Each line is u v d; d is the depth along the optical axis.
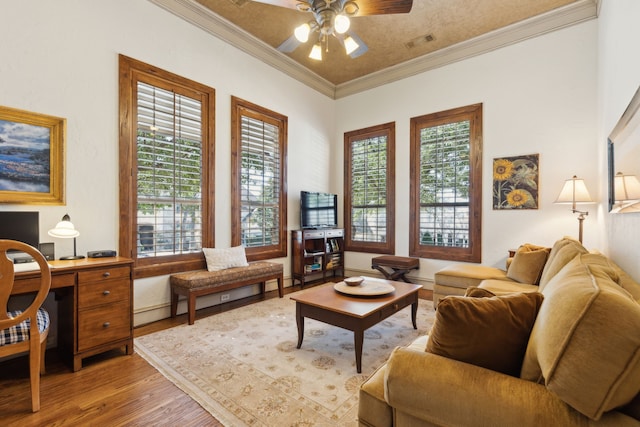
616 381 0.72
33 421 1.67
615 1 2.34
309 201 4.97
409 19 3.82
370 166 5.44
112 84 2.99
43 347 2.14
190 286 3.15
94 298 2.30
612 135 2.16
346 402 1.84
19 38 2.47
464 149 4.44
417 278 4.83
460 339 1.05
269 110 4.58
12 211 2.33
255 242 4.39
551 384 0.79
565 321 0.81
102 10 2.93
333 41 4.30
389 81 5.18
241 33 4.10
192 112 3.65
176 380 2.08
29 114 2.51
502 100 4.12
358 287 2.82
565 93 3.71
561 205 3.71
